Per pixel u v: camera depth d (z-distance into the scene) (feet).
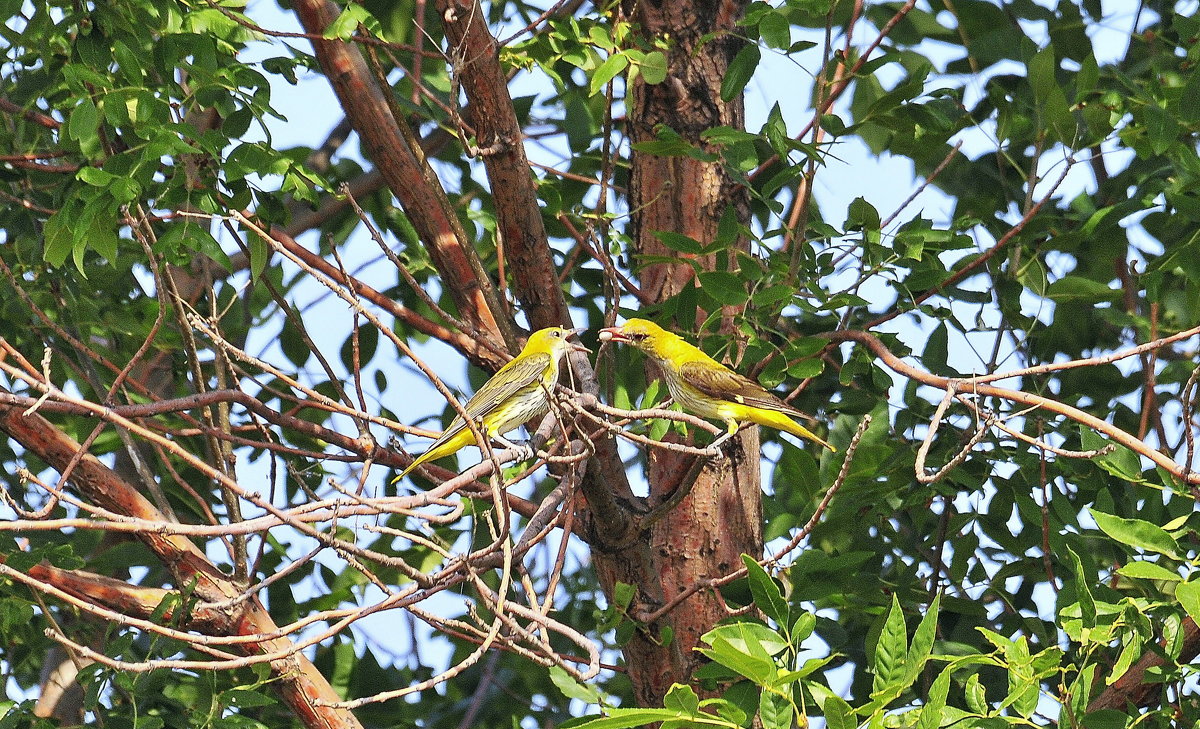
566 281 50.14
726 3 43.98
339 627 26.40
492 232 48.55
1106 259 41.91
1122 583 38.58
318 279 26.48
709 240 43.24
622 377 48.73
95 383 40.29
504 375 38.06
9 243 43.65
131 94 34.94
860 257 39.32
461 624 27.48
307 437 48.65
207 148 33.99
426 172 38.17
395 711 46.73
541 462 31.48
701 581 36.24
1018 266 41.73
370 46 36.14
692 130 43.52
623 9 43.86
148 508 39.52
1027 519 38.75
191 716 38.14
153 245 35.14
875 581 38.96
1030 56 41.34
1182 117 37.63
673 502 37.04
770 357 36.86
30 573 38.01
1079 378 42.63
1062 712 27.84
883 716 24.98
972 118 42.98
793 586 36.88
